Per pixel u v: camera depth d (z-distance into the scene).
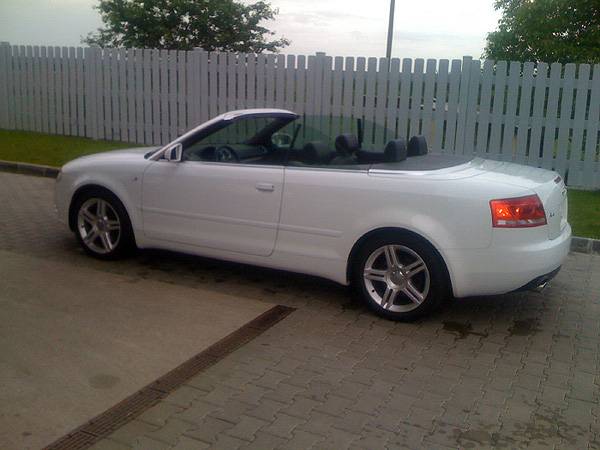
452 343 5.30
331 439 3.88
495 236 5.22
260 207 6.02
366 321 5.68
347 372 4.74
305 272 5.98
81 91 15.34
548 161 11.34
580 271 7.36
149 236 6.68
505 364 4.96
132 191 6.68
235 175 6.14
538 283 5.41
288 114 6.21
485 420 4.16
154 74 14.28
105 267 6.84
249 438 3.86
